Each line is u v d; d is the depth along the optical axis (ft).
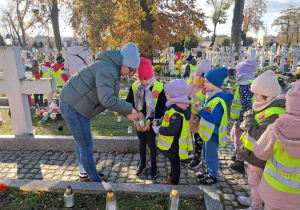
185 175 12.64
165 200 9.52
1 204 9.27
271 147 7.06
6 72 14.61
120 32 60.29
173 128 10.03
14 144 15.35
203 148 11.76
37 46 155.84
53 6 77.41
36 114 21.95
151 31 60.29
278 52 55.26
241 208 9.83
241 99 12.56
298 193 6.70
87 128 10.32
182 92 10.12
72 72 21.44
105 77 9.46
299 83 6.46
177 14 61.87
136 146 15.11
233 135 13.51
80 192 10.04
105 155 14.79
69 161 14.06
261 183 7.55
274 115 7.57
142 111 11.59
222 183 11.82
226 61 54.80
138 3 53.98
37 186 10.11
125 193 9.95
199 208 9.30
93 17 55.47
